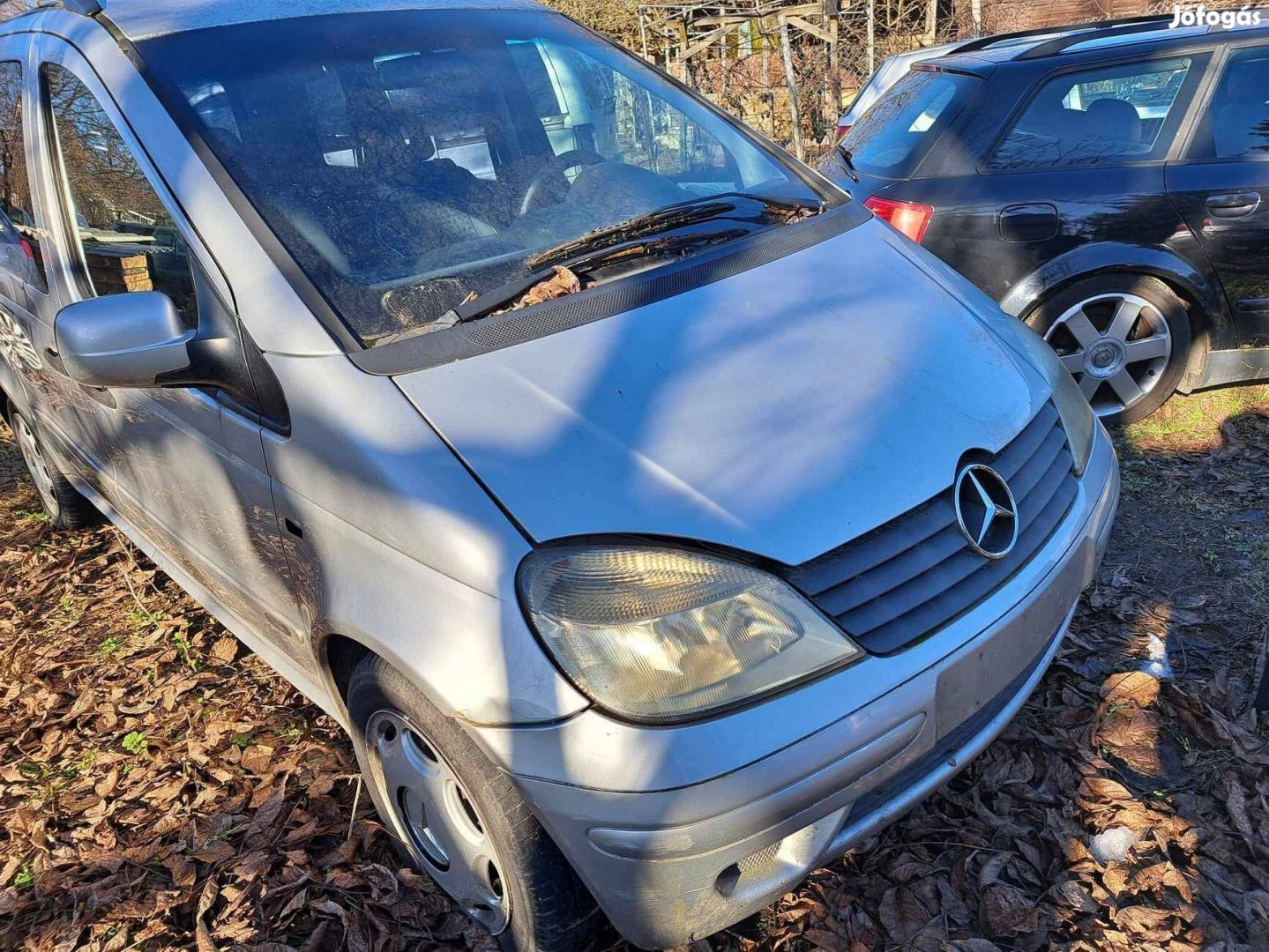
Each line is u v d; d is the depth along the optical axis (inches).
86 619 155.3
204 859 103.2
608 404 80.4
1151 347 168.1
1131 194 161.8
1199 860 91.0
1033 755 105.0
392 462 77.4
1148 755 103.7
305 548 87.4
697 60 507.8
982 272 169.0
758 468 76.6
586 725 69.3
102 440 133.2
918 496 77.9
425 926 92.6
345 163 100.2
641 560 71.7
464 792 80.8
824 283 97.2
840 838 75.8
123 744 124.8
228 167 96.4
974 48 192.1
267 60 106.0
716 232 103.3
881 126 193.0
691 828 68.5
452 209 100.3
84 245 117.3
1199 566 134.3
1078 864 91.8
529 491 74.6
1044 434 91.3
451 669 73.1
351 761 114.5
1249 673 113.7
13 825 113.1
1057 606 85.4
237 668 137.0
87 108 108.3
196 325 95.5
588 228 103.6
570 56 123.3
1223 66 160.7
